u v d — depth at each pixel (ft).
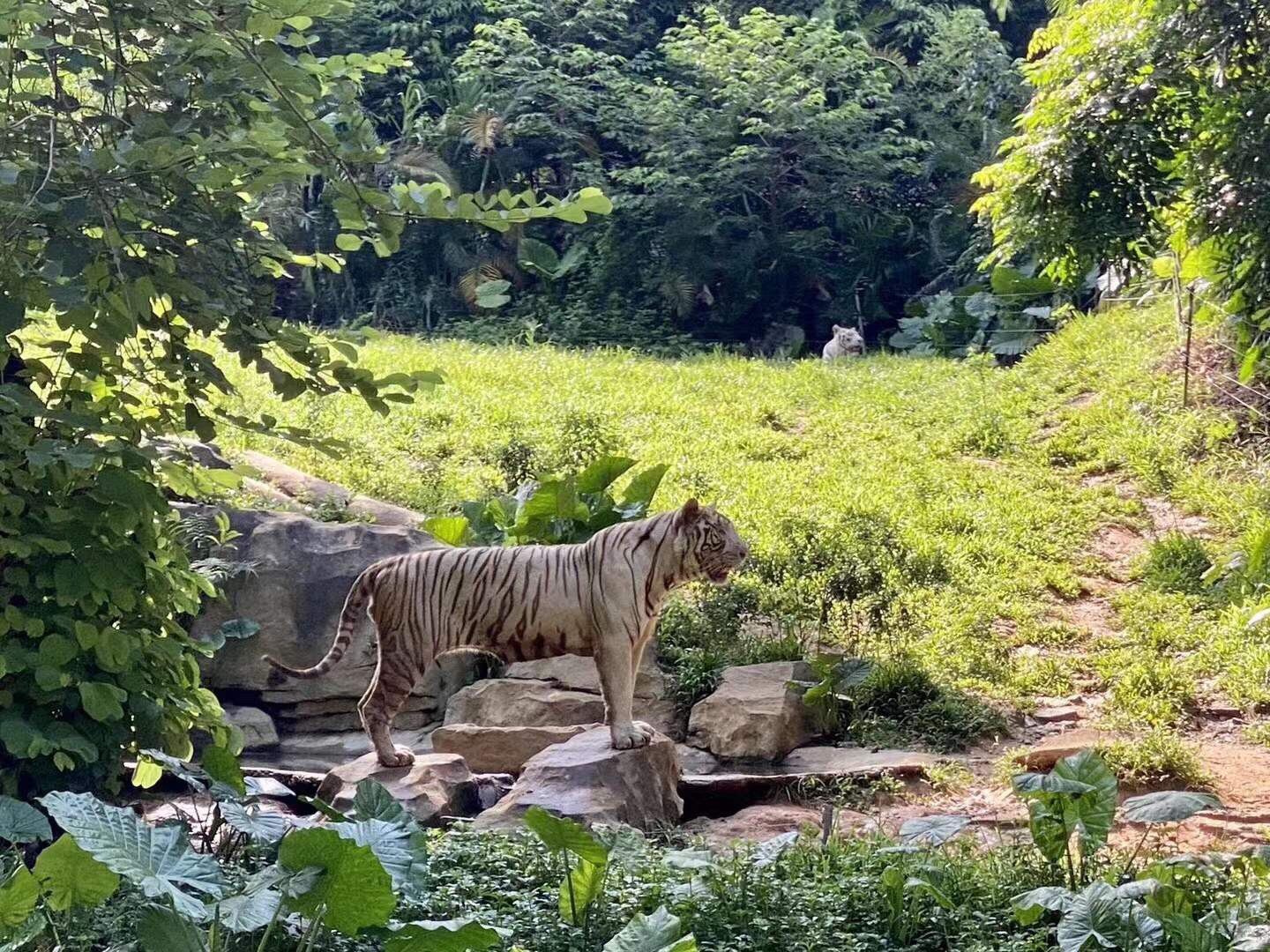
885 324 93.86
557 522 33.40
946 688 32.04
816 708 30.53
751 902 18.30
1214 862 19.40
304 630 31.91
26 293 18.95
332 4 19.29
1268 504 44.55
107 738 21.35
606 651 24.30
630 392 60.34
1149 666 33.40
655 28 103.45
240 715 30.83
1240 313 40.65
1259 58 30.96
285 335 19.84
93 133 20.30
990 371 65.10
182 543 25.20
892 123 96.27
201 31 19.61
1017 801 26.08
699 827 24.86
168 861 14.53
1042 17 108.37
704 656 32.32
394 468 44.62
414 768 23.93
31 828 16.14
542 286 91.15
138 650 21.30
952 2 106.73
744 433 54.95
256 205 21.81
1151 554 41.57
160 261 19.61
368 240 20.54
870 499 45.98
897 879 18.53
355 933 14.84
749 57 90.33
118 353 22.24
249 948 15.88
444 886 18.21
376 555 32.71
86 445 18.86
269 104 20.11
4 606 20.62
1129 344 60.44
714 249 88.79
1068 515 45.91
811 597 35.88
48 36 19.45
